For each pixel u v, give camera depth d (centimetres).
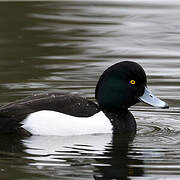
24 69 1587
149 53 1761
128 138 1100
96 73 1545
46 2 2430
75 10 2338
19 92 1374
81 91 1392
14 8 2295
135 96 1175
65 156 981
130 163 948
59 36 1959
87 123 1105
